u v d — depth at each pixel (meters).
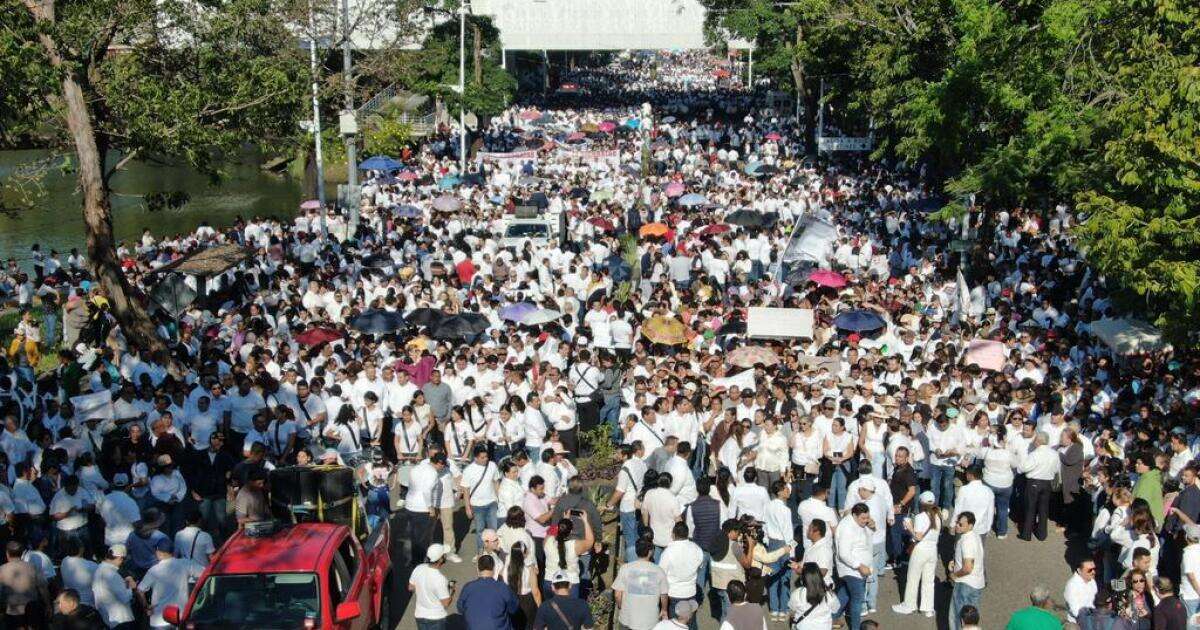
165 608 11.05
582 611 11.05
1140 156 16.92
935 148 32.41
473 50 64.88
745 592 11.08
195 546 12.62
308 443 17.02
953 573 12.91
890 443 16.14
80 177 21.31
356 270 28.50
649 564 11.82
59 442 15.78
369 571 12.74
